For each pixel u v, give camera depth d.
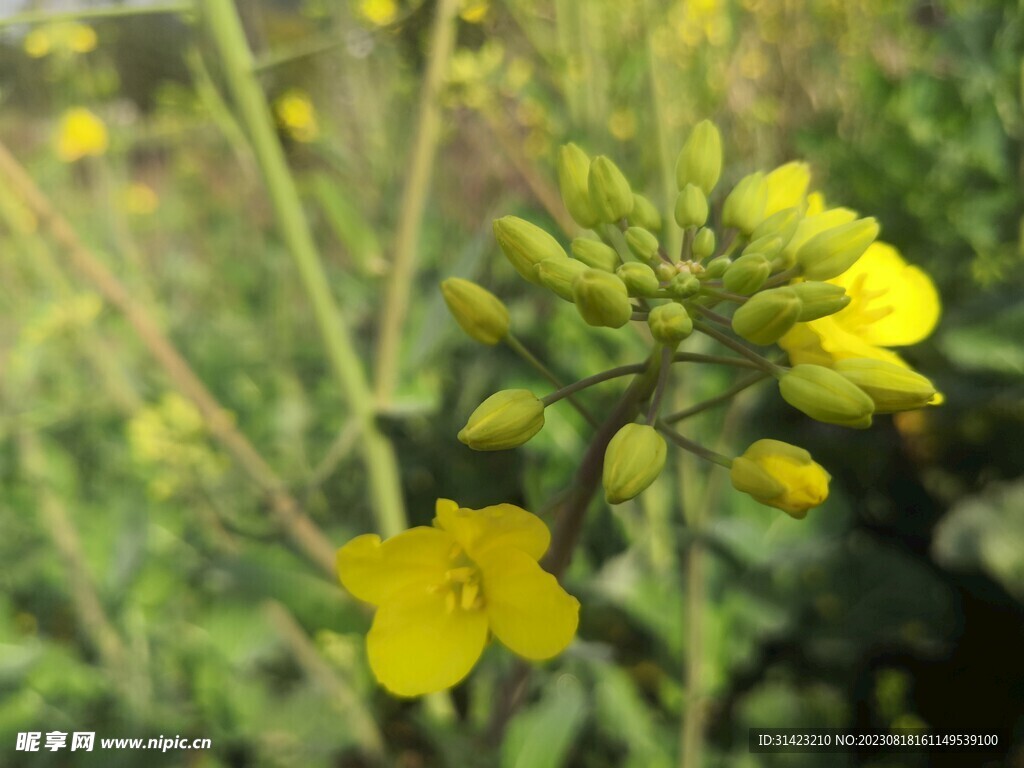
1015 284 0.14
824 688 0.13
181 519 0.15
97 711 0.13
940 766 0.12
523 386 0.14
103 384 0.16
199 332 0.20
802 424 0.16
